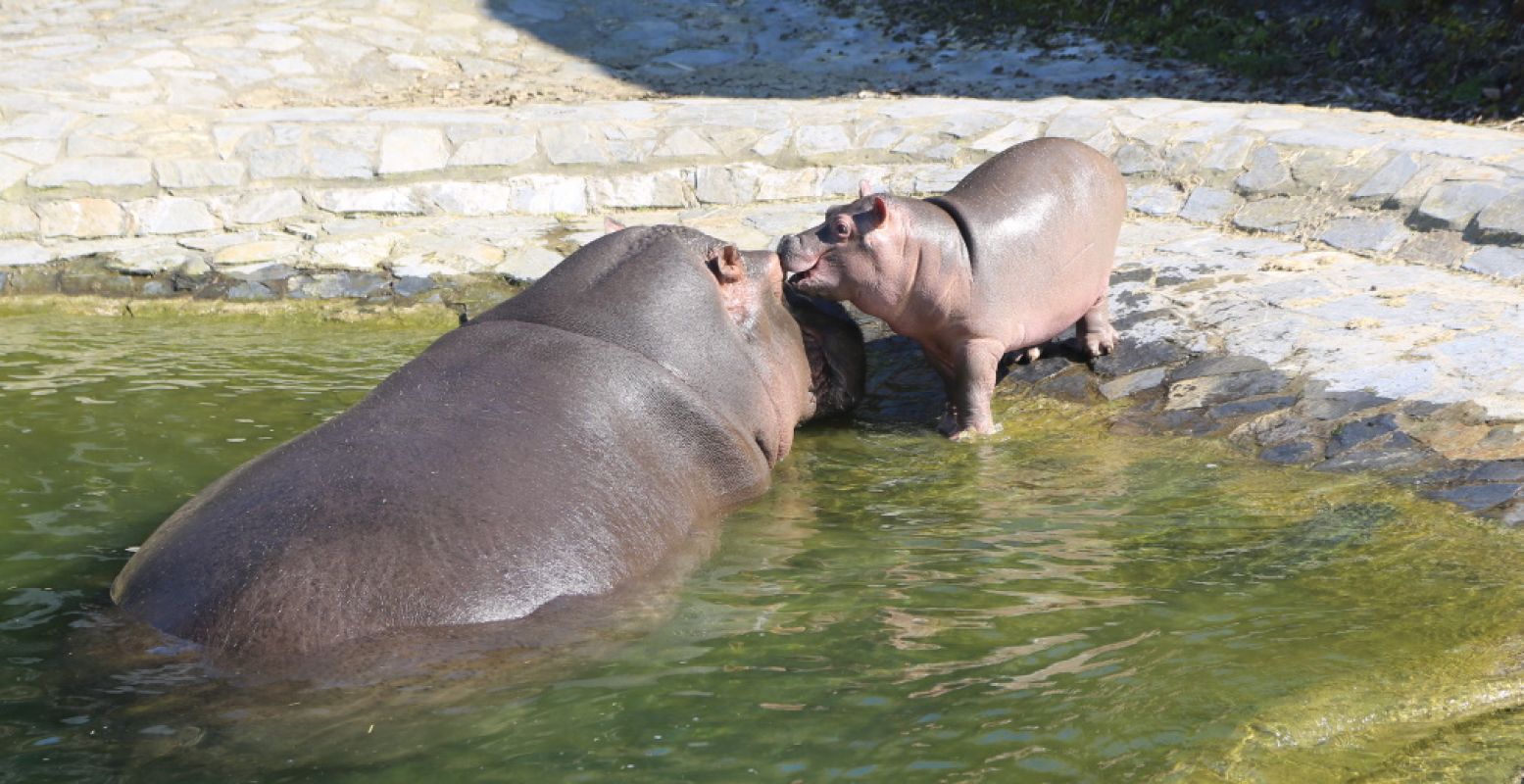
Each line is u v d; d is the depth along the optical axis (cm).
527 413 531
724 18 1798
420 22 1752
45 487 626
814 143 1241
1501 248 888
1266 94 1426
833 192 1198
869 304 760
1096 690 426
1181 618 483
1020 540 578
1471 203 934
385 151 1228
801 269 752
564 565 480
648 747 389
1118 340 863
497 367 553
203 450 689
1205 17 1620
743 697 421
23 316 1045
